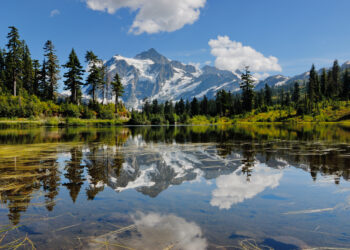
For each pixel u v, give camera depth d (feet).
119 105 248.11
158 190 14.75
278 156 26.99
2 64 215.10
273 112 298.15
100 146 37.60
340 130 87.51
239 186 15.64
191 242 8.54
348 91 303.89
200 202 12.69
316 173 18.88
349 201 12.74
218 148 34.86
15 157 26.66
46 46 191.21
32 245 8.38
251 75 320.29
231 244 8.43
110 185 15.88
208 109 390.83
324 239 8.87
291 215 11.02
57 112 171.42
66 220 10.43
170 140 49.47
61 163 23.24
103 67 225.97
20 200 12.95
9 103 153.28
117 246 8.27
